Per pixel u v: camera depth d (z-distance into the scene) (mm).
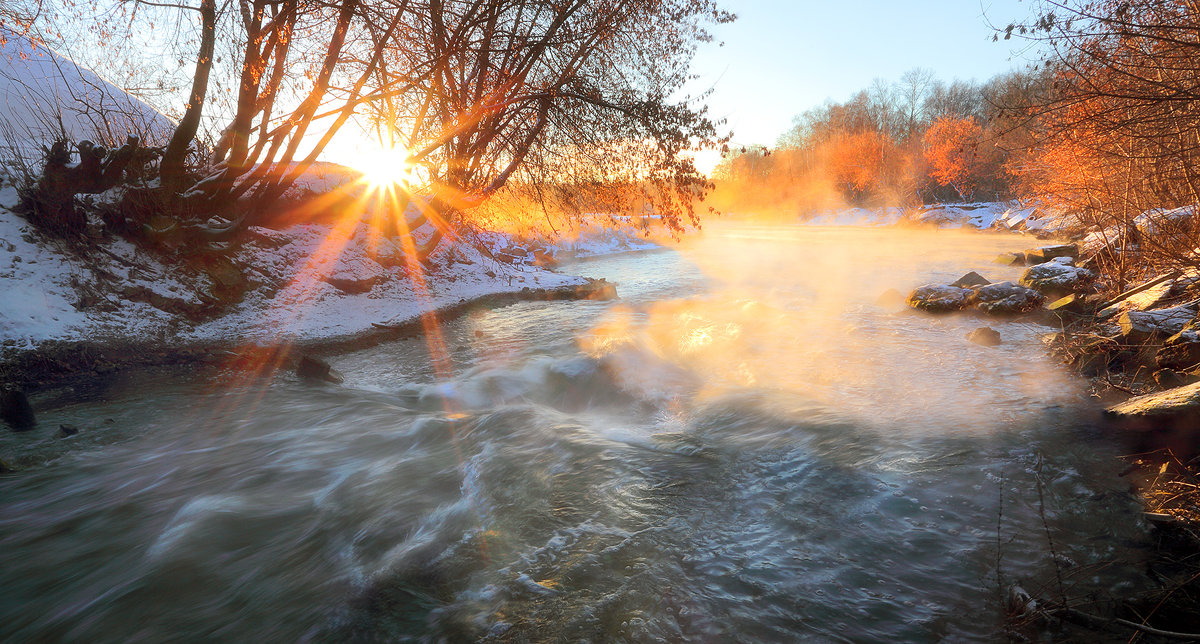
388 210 15648
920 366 7812
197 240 11148
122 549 4094
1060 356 7906
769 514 4102
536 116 13531
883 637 2896
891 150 66688
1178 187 10227
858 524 3930
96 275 9648
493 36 12766
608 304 14172
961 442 5195
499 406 7258
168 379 8039
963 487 4383
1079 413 5785
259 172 11312
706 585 3330
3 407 6363
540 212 16109
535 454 5277
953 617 3021
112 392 7473
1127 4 5738
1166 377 6102
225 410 6961
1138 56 6535
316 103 10734
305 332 10352
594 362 8133
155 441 6051
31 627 3344
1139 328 7117
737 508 4211
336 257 13562
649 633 2959
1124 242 11070
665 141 12430
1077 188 13023
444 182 13852
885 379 7289
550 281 16859
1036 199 17906
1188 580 3176
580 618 3094
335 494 4781
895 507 4129
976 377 7230
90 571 3844
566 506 4309
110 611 3439
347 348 9906
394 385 8039
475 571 3570
